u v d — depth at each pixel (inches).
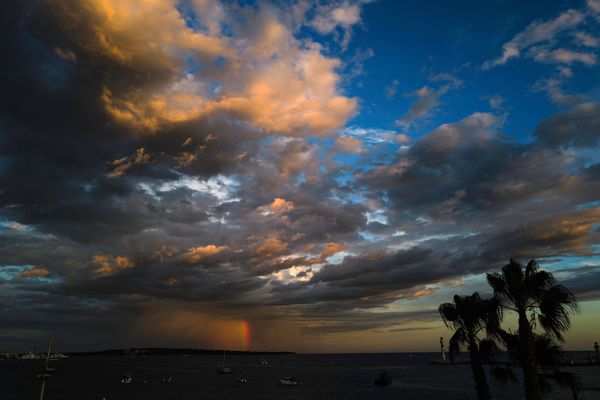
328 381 7746.1
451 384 6815.9
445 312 964.6
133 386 6806.1
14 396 5418.3
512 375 885.8
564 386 847.1
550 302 791.1
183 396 5438.0
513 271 830.5
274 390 6156.5
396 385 6786.4
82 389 6304.1
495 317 891.4
